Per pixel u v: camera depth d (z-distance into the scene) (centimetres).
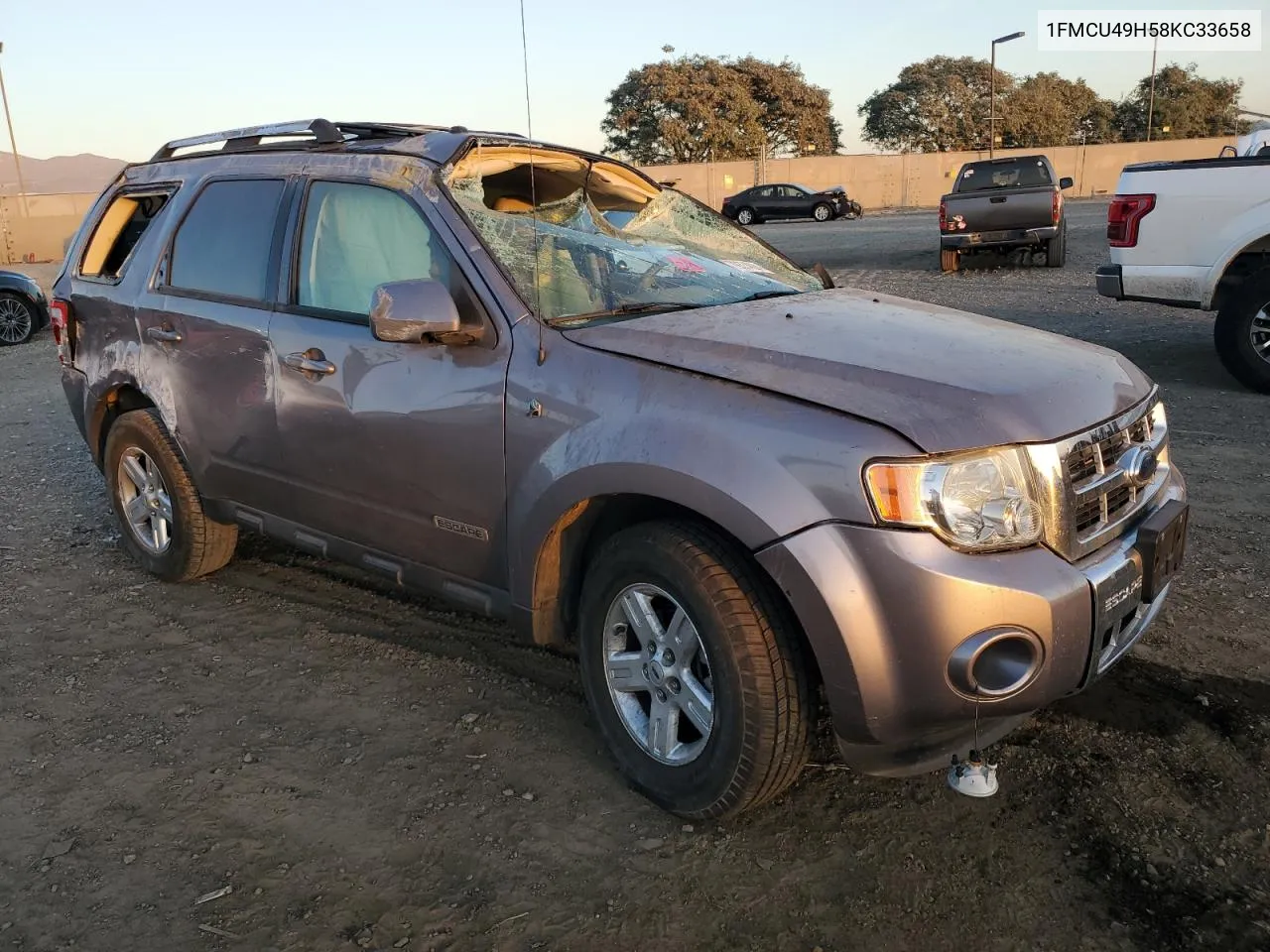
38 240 3556
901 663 242
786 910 253
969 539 242
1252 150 839
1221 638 378
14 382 1095
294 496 390
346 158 375
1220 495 527
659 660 286
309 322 370
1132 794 292
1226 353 741
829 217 3466
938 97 6488
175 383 429
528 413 301
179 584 476
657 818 291
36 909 260
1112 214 781
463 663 389
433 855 277
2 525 575
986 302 1204
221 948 245
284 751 331
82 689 377
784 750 263
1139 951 236
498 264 322
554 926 250
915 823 285
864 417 249
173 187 454
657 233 396
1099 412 274
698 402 270
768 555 248
